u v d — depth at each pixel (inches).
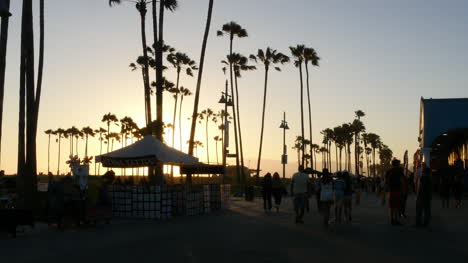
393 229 681.0
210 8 1400.1
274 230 672.4
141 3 1389.0
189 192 940.0
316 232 645.3
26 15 891.4
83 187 812.0
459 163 1665.8
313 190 1039.0
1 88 780.0
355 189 1346.0
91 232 661.3
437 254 459.8
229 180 2522.1
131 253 464.8
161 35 1244.5
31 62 891.4
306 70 2701.8
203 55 1389.0
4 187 1109.7
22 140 874.8
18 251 481.1
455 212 997.2
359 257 442.3
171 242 546.3
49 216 711.7
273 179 1051.3
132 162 891.4
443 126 2064.5
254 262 415.2
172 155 911.7
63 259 430.0
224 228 701.9
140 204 866.8
